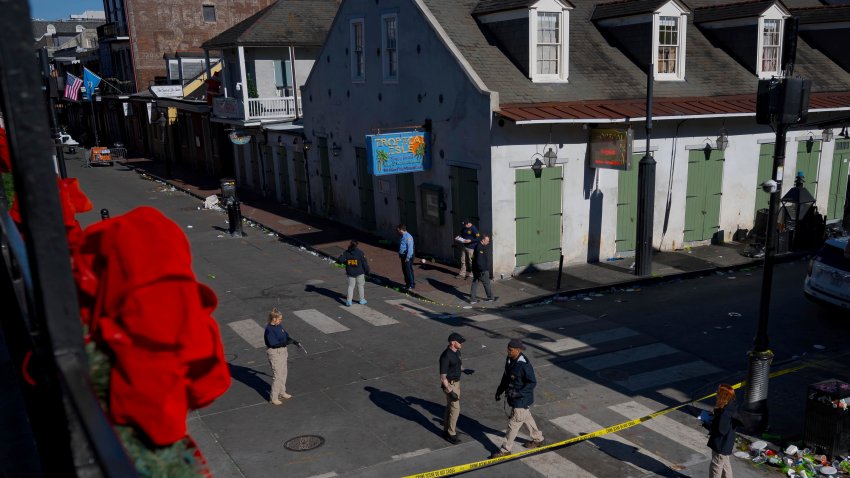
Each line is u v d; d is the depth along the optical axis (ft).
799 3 98.99
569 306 55.06
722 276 63.98
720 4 87.35
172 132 152.56
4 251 8.30
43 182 4.40
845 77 85.46
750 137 74.79
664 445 32.50
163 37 167.22
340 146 86.89
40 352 5.34
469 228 61.77
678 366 41.96
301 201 100.63
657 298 56.75
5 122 4.39
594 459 31.14
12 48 4.23
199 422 34.60
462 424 34.50
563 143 62.90
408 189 73.82
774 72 79.05
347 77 82.12
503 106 60.03
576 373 40.93
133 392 5.20
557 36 65.21
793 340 46.24
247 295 58.59
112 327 5.19
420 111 68.85
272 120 105.50
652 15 69.46
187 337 5.28
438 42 64.39
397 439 32.76
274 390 36.58
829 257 49.01
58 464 5.06
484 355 43.68
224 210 100.32
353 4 77.87
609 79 68.74
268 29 104.27
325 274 66.54
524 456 31.35
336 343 46.42
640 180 60.85
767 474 30.14
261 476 29.40
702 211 73.77
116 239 5.41
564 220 64.95
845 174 84.38
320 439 32.76
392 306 55.36
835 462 30.58
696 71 75.66
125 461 3.83
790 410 36.17
